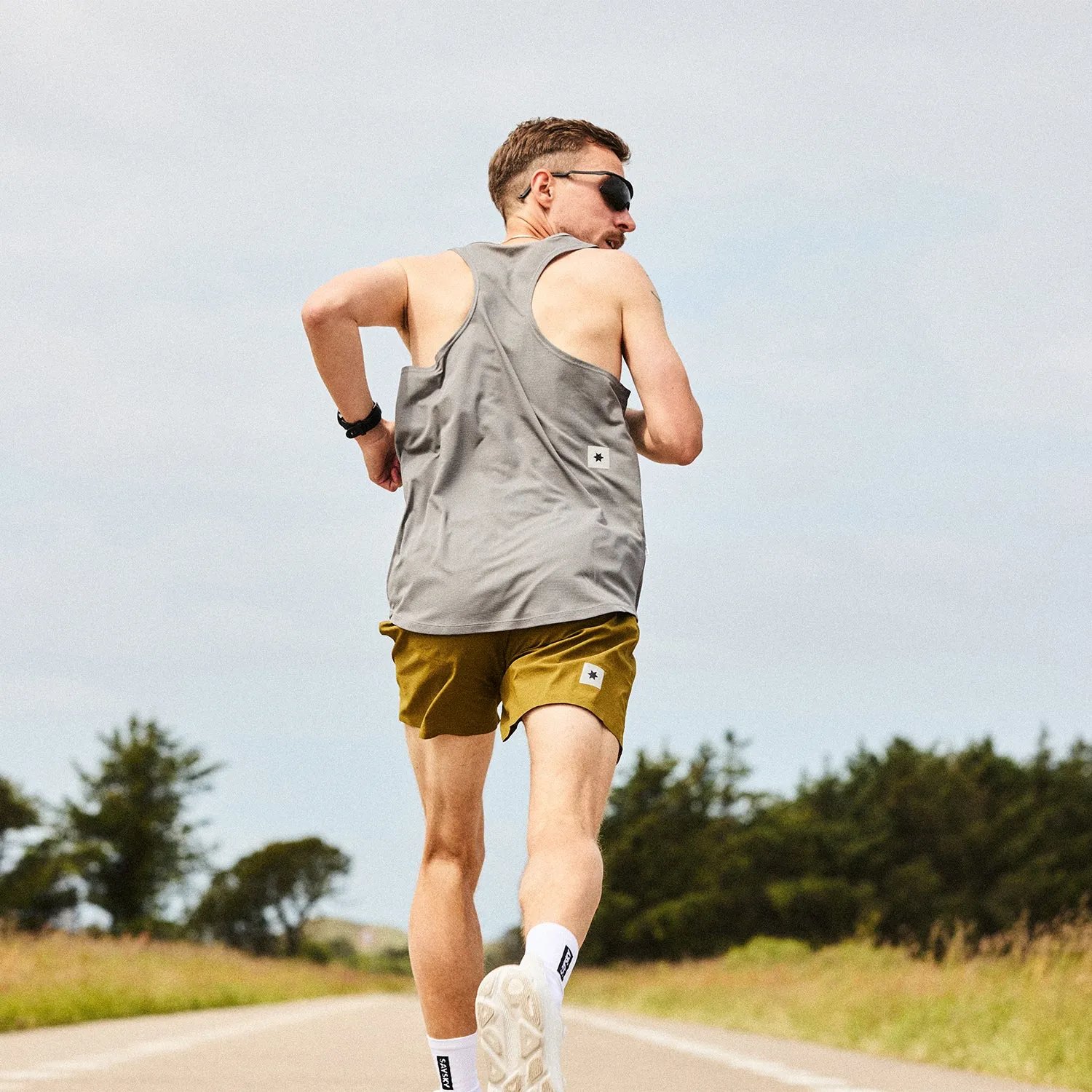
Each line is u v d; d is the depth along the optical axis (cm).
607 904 5594
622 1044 914
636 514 225
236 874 7275
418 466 231
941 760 5759
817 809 5844
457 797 239
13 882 5138
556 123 257
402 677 231
